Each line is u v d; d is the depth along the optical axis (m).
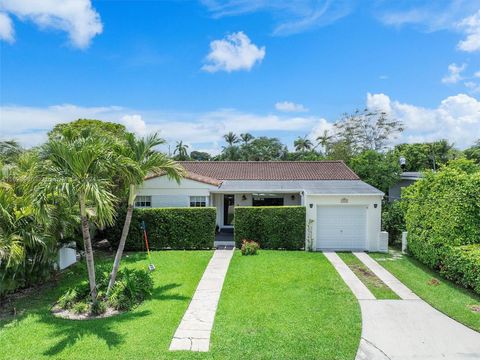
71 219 11.48
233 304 9.76
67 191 7.94
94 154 8.34
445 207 12.66
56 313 9.16
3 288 9.60
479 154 41.41
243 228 17.95
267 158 80.75
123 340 7.48
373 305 9.80
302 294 10.63
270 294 10.62
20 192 10.98
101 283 10.36
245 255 16.30
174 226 17.66
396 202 20.81
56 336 7.68
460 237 11.80
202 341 7.49
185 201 20.80
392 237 19.86
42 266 11.12
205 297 10.36
